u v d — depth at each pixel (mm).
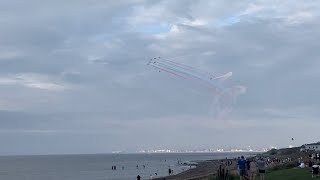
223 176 39688
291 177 37844
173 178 96125
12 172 168375
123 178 128250
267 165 75250
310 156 79125
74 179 127062
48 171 174125
